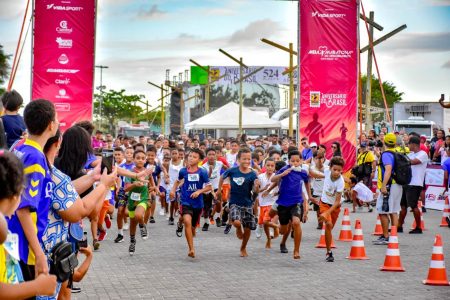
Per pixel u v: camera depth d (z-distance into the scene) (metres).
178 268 12.32
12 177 3.88
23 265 5.19
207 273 11.81
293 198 13.73
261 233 17.20
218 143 29.81
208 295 9.92
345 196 27.62
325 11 24.44
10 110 9.68
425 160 17.80
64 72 23.20
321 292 10.18
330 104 24.52
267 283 10.89
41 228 5.46
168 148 24.86
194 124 49.91
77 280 6.46
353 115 24.53
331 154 24.50
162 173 20.44
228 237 17.11
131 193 13.91
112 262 12.96
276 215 15.27
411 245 15.55
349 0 24.41
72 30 23.17
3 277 4.17
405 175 15.64
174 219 21.23
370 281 11.11
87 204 5.75
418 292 10.22
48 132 5.48
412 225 18.86
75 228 6.41
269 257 13.73
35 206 5.17
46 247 5.54
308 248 15.08
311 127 24.53
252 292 10.16
